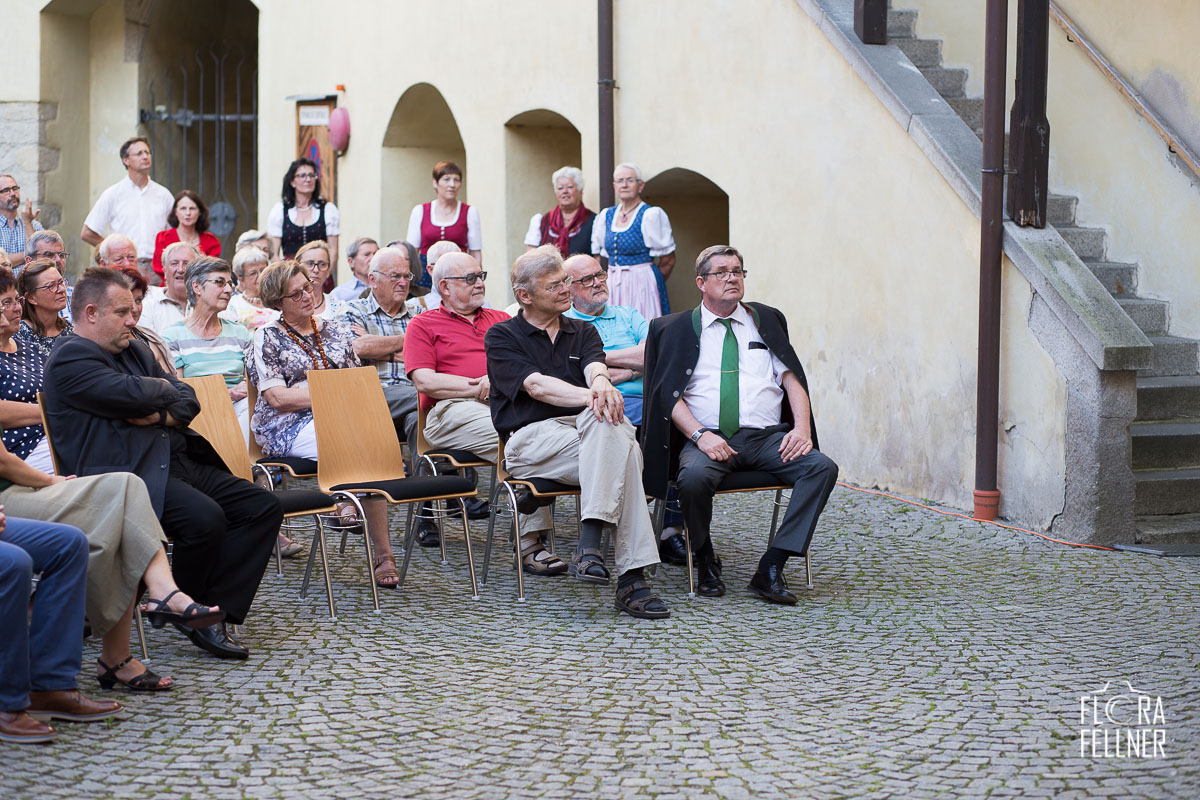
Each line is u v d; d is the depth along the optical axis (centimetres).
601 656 479
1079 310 648
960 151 721
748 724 407
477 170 1173
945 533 680
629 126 998
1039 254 674
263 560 486
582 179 984
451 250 886
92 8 1534
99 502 429
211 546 469
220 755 378
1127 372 648
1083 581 585
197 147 1700
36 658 398
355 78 1331
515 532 563
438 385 646
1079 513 657
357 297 886
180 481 478
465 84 1177
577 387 568
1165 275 791
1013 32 883
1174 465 702
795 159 848
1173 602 550
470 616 536
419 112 1287
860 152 792
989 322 688
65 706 401
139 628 472
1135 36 805
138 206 1112
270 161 1427
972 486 723
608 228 930
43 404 466
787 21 845
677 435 588
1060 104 855
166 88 1630
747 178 894
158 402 466
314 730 399
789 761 375
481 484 813
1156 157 792
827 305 831
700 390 588
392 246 820
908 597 562
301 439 611
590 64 1030
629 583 538
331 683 446
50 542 398
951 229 726
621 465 536
